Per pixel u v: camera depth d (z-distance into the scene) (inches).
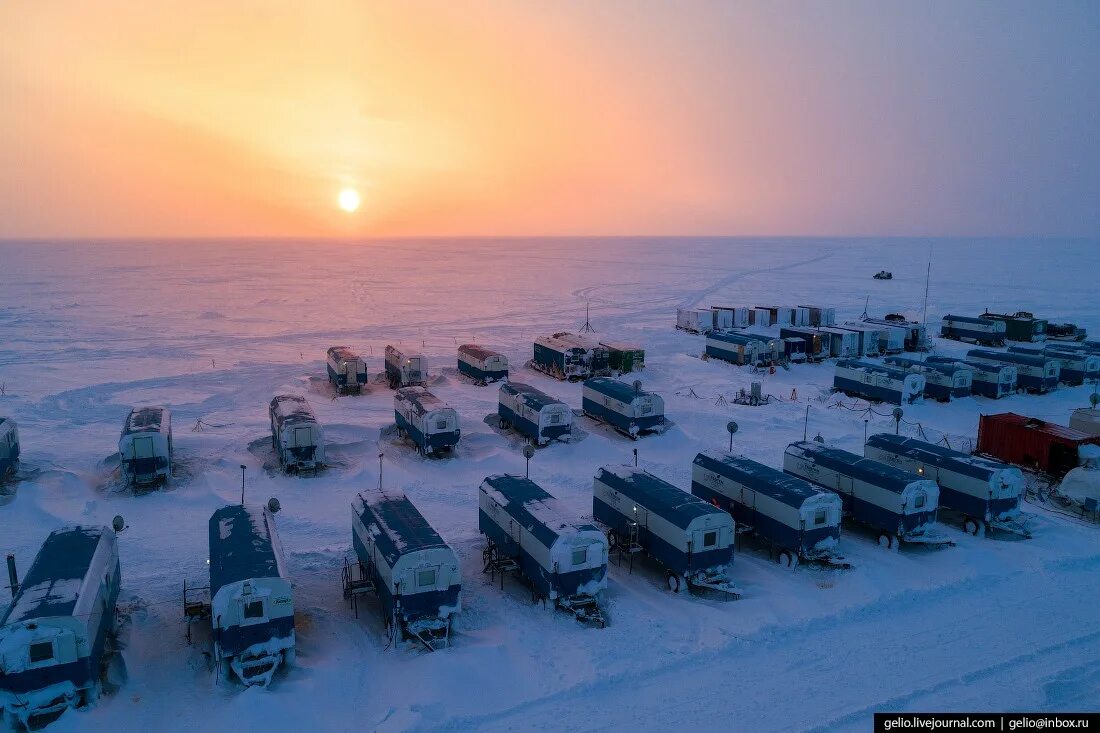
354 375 2118.6
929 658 823.7
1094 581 1021.8
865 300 4884.4
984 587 1002.7
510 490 1055.6
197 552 1097.4
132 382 2284.7
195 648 824.9
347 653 820.6
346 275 7352.4
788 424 1820.9
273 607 759.1
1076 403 2111.2
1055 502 1323.8
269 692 727.7
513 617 905.5
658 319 3959.2
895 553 1096.2
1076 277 6520.7
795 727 695.7
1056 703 731.4
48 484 1332.4
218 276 7126.0
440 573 838.5
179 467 1451.8
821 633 878.4
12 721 678.5
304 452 1432.1
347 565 946.1
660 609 932.0
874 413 1952.5
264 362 2642.7
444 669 774.5
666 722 706.2
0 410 1920.5
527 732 691.4
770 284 6181.1
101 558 823.7
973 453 1606.8
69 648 694.5
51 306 4409.5
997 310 4244.6
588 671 786.8
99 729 680.4
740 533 1123.9
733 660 819.4
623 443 1658.5
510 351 2898.6
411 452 1581.0
